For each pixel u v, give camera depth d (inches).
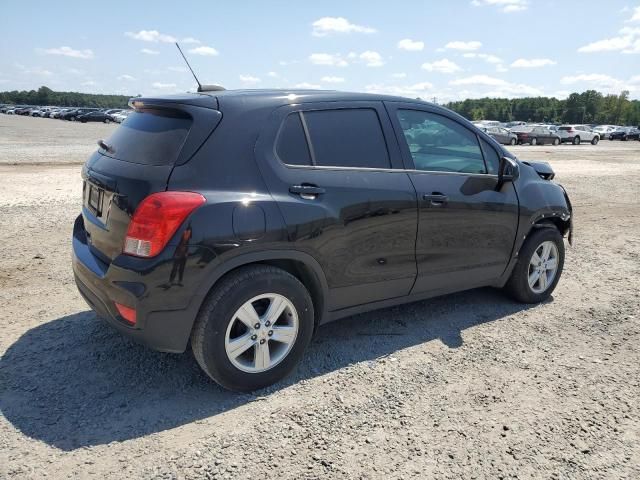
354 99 148.1
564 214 198.1
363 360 148.9
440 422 120.3
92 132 1487.5
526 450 111.7
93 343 152.8
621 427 120.9
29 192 391.5
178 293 115.6
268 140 128.7
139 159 123.2
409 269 154.8
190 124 122.6
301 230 128.3
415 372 142.7
